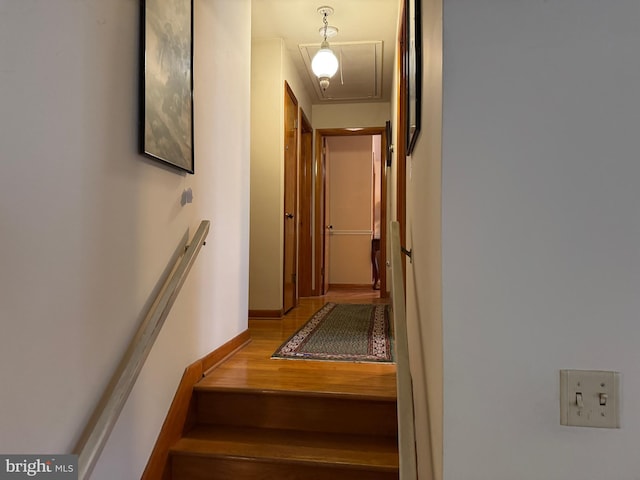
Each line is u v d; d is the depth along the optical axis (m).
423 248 1.30
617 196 0.82
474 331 0.85
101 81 1.25
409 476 0.94
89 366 1.19
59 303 1.07
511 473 0.83
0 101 0.89
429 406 1.11
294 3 3.30
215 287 2.25
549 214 0.84
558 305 0.83
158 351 1.62
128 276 1.40
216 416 1.97
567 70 0.84
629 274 0.82
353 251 7.00
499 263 0.85
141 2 1.47
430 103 1.10
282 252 4.06
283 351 2.64
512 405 0.84
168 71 1.65
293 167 4.71
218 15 2.29
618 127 0.82
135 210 1.44
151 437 1.55
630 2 0.83
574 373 0.82
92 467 1.04
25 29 0.96
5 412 0.91
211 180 2.18
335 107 5.74
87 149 1.18
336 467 1.61
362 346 2.79
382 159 5.69
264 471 1.65
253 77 4.02
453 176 0.86
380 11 3.41
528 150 0.84
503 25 0.85
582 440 0.82
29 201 0.97
